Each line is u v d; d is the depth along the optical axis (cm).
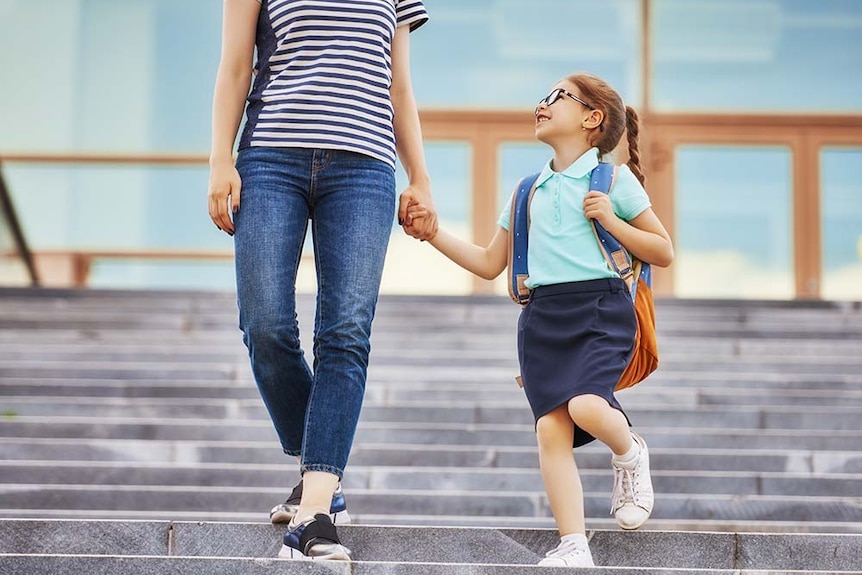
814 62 1519
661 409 752
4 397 777
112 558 365
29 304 1054
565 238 424
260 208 396
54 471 655
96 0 1518
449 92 1511
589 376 402
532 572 361
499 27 1522
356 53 408
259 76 414
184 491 621
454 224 1497
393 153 414
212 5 1523
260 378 404
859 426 745
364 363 401
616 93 449
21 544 427
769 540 424
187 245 1478
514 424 752
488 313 1032
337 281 398
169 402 784
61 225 1474
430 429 719
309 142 398
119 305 1058
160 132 1502
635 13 1522
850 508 605
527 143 1507
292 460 686
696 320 1041
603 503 614
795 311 1071
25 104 1500
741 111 1510
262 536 423
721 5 1526
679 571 361
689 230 1493
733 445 709
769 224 1497
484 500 615
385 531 424
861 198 1501
